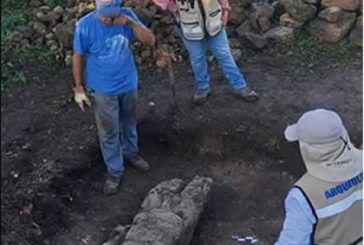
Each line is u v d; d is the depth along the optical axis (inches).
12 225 316.8
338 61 401.1
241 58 405.1
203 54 360.8
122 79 318.0
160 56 390.6
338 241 231.1
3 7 428.8
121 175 345.7
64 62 399.2
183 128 365.4
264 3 418.0
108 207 340.2
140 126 366.9
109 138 331.9
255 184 354.9
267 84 385.1
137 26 315.0
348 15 411.8
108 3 303.3
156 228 307.6
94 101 327.6
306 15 414.0
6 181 336.2
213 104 372.8
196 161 366.3
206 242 329.7
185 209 322.0
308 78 389.7
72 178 345.7
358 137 353.1
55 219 328.5
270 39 413.1
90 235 326.0
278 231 332.8
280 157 361.7
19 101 378.0
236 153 365.4
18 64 398.3
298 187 230.2
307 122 227.6
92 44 311.9
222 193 351.3
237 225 336.8
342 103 372.2
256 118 365.1
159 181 354.3
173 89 371.6
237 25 415.2
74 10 408.5
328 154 226.2
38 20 416.5
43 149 353.1
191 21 349.1
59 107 374.9
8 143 354.9
